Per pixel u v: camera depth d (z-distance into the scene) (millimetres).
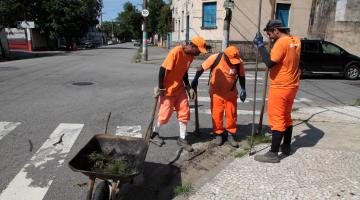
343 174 4582
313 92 12023
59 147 5680
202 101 9680
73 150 5562
